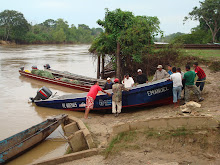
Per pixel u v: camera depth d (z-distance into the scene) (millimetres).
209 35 41406
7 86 16109
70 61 32312
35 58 35688
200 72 8641
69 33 133250
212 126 5539
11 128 8594
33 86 16281
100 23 15320
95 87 8719
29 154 6688
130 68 14906
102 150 5883
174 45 15258
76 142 6340
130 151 5547
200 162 4723
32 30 109750
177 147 5383
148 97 8992
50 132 7527
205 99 8219
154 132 5957
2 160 6086
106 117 9156
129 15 14828
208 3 40406
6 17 88000
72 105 10281
